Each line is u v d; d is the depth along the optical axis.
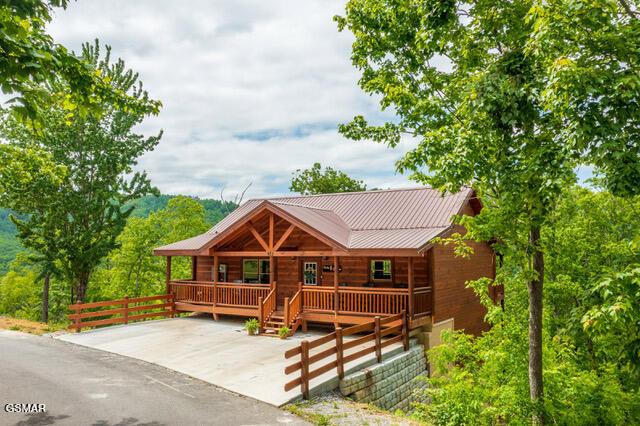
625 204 14.74
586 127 5.40
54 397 8.63
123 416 7.73
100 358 12.27
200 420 7.68
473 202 19.33
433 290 16.02
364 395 11.00
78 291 25.11
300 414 8.31
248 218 17.77
